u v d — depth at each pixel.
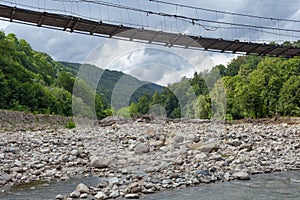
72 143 8.66
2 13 13.50
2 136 10.19
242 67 58.56
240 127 14.35
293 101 35.88
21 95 29.12
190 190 4.83
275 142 9.95
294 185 5.23
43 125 17.41
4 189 5.08
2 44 37.94
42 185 5.28
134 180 5.18
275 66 43.88
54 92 32.22
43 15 13.59
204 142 7.55
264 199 4.44
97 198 4.41
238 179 5.61
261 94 40.38
